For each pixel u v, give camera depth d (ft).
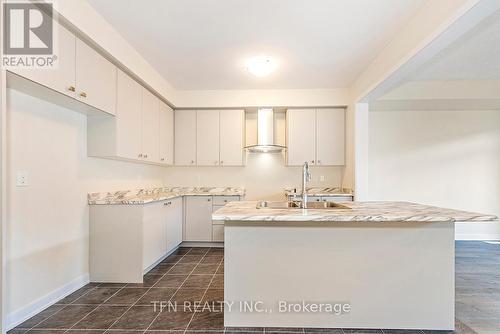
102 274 9.41
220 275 10.11
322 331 6.43
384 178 15.65
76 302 7.88
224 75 12.06
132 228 9.42
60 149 8.06
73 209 8.63
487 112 15.39
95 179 9.66
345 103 13.74
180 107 14.34
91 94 7.80
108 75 8.61
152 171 14.23
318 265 6.50
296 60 10.39
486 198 15.35
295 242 6.50
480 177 15.40
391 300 6.46
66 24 6.67
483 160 15.40
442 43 6.79
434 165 15.52
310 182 15.37
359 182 12.73
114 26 8.09
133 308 7.52
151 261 10.17
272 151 15.42
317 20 7.70
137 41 9.00
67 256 8.37
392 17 7.55
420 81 12.77
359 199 12.69
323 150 14.30
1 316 5.25
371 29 8.19
